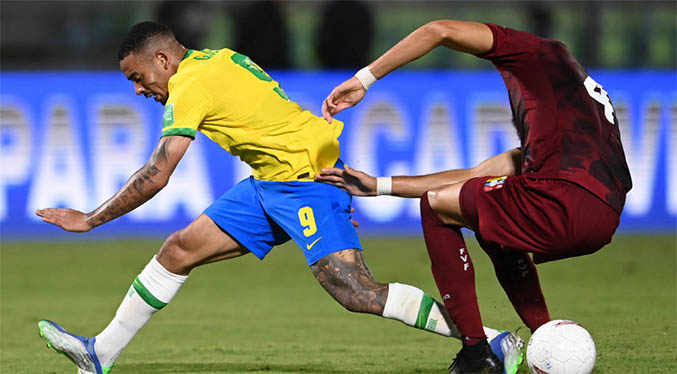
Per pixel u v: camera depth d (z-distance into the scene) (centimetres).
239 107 1562
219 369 1723
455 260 1501
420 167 4375
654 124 4412
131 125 4281
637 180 4406
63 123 4256
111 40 4869
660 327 2153
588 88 1459
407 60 1486
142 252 3894
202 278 3338
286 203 1577
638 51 4812
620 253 3800
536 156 1427
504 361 1520
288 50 4703
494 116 4419
